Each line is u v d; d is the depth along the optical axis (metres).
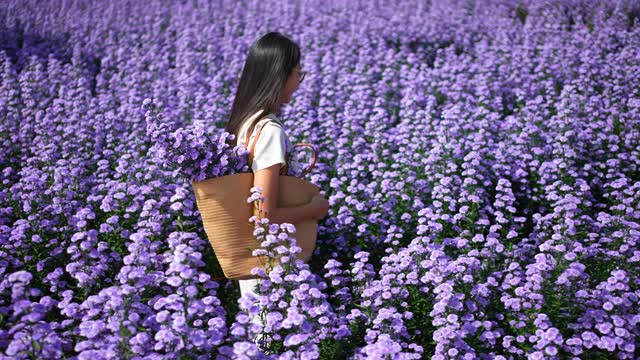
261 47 3.51
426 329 4.21
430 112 7.54
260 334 3.67
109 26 12.32
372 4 13.95
